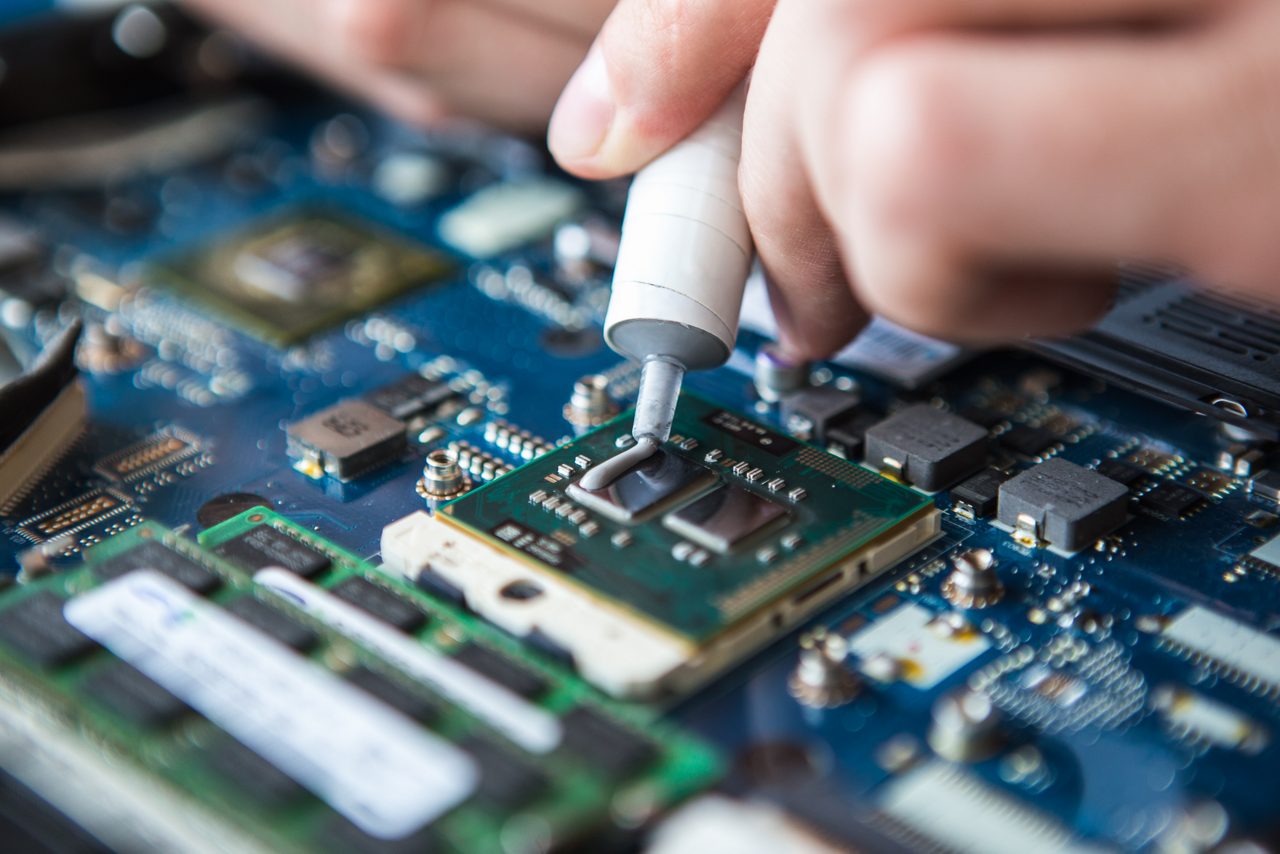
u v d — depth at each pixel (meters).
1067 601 0.31
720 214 0.32
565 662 0.30
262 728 0.29
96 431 0.35
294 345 0.37
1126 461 0.34
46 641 0.30
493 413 0.35
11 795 0.30
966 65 0.27
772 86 0.31
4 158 0.43
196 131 0.44
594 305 0.38
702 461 0.33
